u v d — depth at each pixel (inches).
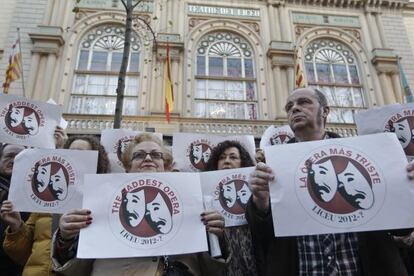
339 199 92.0
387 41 693.9
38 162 135.6
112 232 97.6
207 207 141.3
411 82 658.2
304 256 96.9
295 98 118.3
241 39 663.8
